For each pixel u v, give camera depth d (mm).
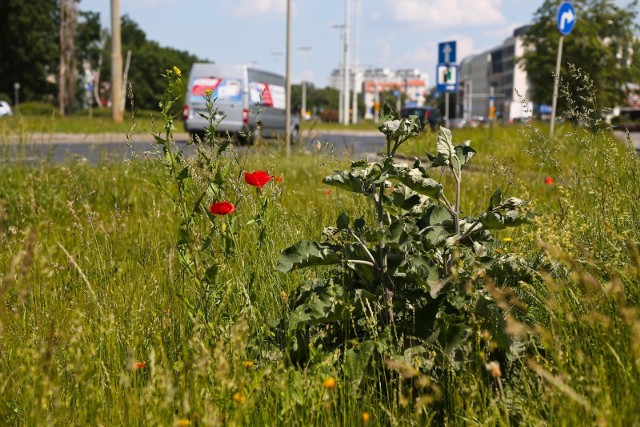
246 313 3662
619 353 2945
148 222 6074
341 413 3059
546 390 2895
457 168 3512
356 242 3500
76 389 3182
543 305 3477
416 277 3338
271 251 4402
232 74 27250
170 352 3604
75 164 10359
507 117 72938
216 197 3984
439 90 20969
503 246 4176
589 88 4961
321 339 3518
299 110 31594
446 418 3014
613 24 41750
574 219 4305
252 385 3023
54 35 83812
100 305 3932
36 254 3904
